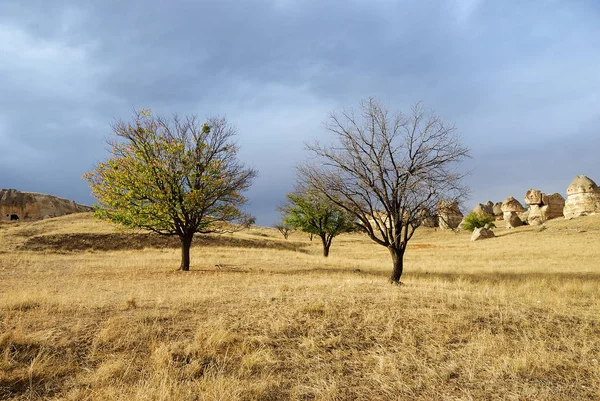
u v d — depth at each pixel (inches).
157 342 239.9
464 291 433.7
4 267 807.1
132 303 332.2
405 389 190.7
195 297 366.6
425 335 267.3
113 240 1403.8
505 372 211.6
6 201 2819.9
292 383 196.7
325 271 798.5
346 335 265.1
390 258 1320.1
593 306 377.4
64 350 227.1
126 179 756.6
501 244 1712.6
